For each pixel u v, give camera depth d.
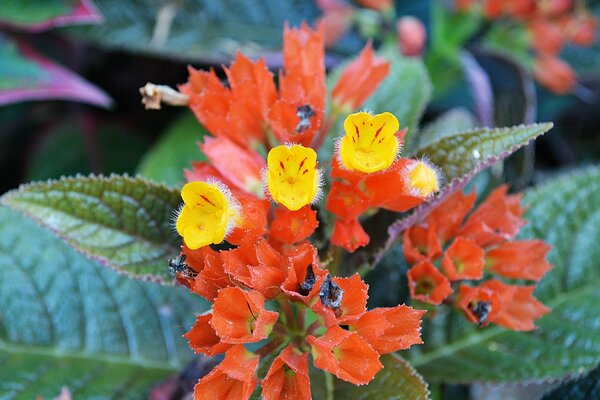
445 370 0.31
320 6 0.42
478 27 0.44
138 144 0.46
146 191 0.28
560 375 0.30
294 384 0.25
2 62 0.38
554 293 0.32
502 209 0.28
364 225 0.28
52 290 0.32
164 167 0.38
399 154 0.26
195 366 0.29
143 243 0.28
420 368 0.31
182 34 0.44
